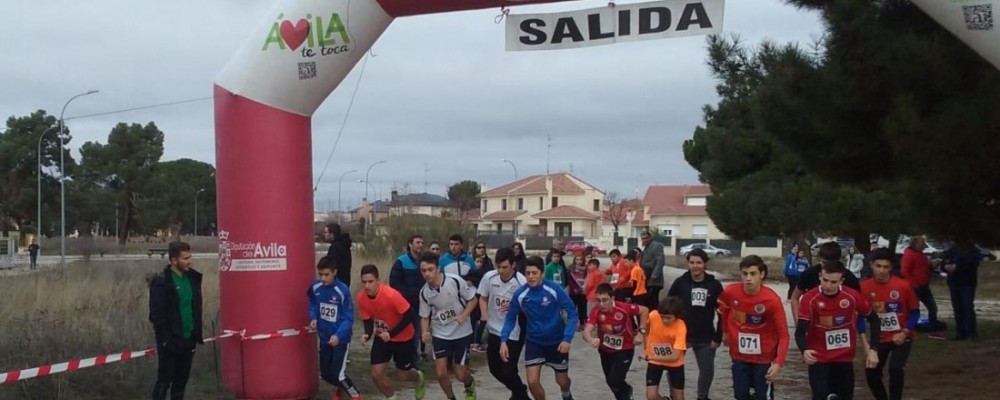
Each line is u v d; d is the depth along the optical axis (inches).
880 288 334.0
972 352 514.3
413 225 1069.1
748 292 307.7
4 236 2394.2
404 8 368.8
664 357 325.1
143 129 2812.5
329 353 353.1
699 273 352.5
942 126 339.6
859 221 832.3
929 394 398.0
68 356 361.7
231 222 371.2
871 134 411.5
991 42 307.1
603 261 1963.6
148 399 357.7
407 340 358.6
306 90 372.5
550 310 339.6
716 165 996.6
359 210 3063.5
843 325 304.8
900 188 464.4
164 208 2807.6
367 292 354.0
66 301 545.6
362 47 377.1
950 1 311.3
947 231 415.5
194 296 327.6
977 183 356.2
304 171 378.0
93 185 2728.8
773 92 446.0
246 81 367.9
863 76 387.5
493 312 360.8
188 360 330.6
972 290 569.0
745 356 311.4
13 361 347.3
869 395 402.9
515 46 363.9
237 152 368.8
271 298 367.6
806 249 995.9
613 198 3705.7
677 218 3262.8
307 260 377.7
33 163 2613.2
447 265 485.1
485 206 3759.8
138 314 494.9
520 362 524.4
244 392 370.3
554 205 3457.2
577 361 535.5
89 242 2004.2
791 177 904.3
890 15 406.0
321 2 366.0
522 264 555.2
